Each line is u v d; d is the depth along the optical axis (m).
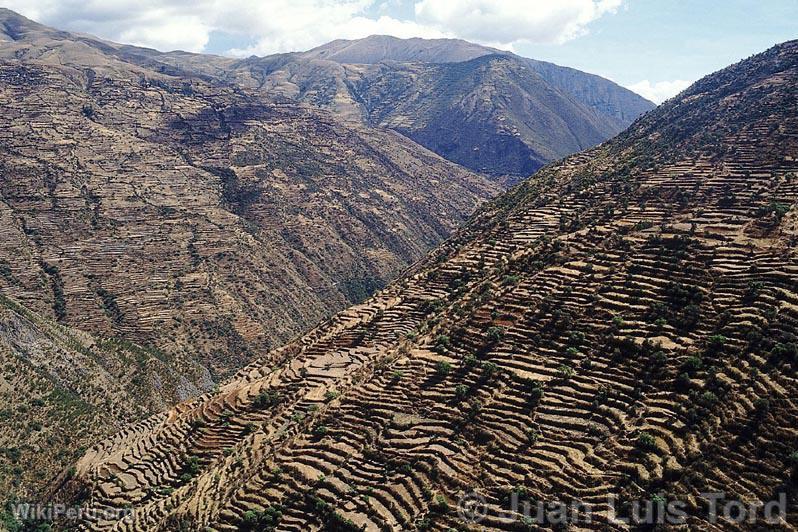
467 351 94.75
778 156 119.06
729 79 185.88
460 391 84.62
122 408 141.75
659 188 124.38
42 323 156.38
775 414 64.38
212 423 109.81
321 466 81.75
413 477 74.00
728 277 86.56
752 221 99.19
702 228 102.12
